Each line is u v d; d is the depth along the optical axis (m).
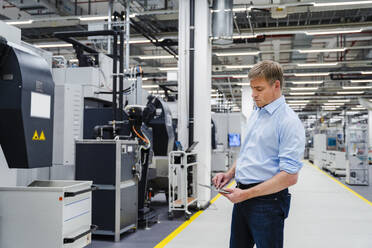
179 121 5.68
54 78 5.05
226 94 18.17
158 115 5.04
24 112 2.10
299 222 4.86
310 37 9.05
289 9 7.60
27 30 9.07
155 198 6.92
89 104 5.10
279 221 1.33
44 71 2.33
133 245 3.56
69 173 4.50
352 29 8.16
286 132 1.30
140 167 4.18
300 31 8.37
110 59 5.52
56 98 4.51
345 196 7.23
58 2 7.64
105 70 5.32
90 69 4.92
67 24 8.51
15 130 2.11
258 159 1.38
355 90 16.39
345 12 7.86
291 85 15.35
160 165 6.16
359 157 9.12
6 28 2.54
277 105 1.36
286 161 1.27
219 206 5.87
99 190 3.74
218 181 1.57
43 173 4.43
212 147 9.53
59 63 5.68
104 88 5.24
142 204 4.60
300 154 1.28
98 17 7.32
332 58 12.45
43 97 2.29
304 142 1.31
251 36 8.62
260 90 1.36
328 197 7.09
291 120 1.31
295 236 4.12
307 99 19.84
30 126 2.16
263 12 7.90
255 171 1.38
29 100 2.14
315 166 16.20
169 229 4.29
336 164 11.35
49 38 9.63
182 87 5.70
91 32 4.93
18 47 2.21
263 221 1.33
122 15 7.19
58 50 11.21
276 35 9.45
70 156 4.53
